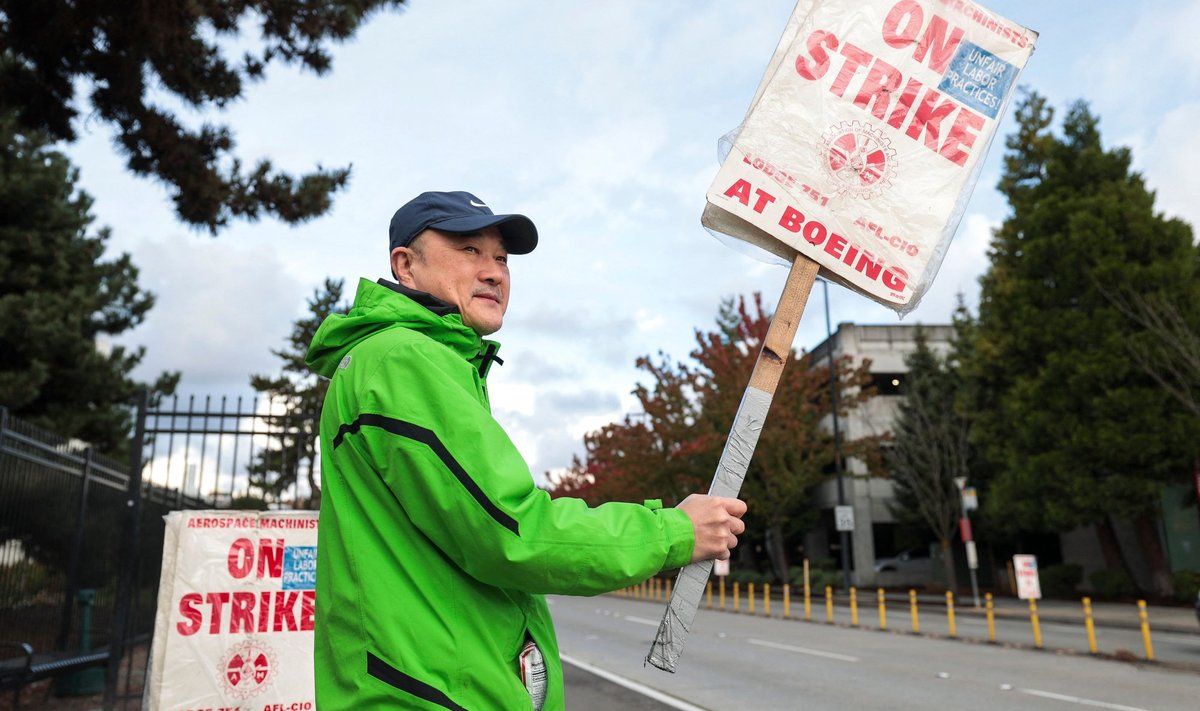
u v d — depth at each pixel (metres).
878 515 37.56
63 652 7.48
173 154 7.82
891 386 41.22
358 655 1.48
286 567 4.91
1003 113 2.15
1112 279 21.91
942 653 12.70
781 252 2.06
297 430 7.44
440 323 1.70
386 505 1.52
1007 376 25.28
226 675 4.68
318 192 8.40
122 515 10.00
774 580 37.84
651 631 17.33
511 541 1.41
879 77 2.13
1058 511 22.52
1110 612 19.80
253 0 7.67
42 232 17.56
